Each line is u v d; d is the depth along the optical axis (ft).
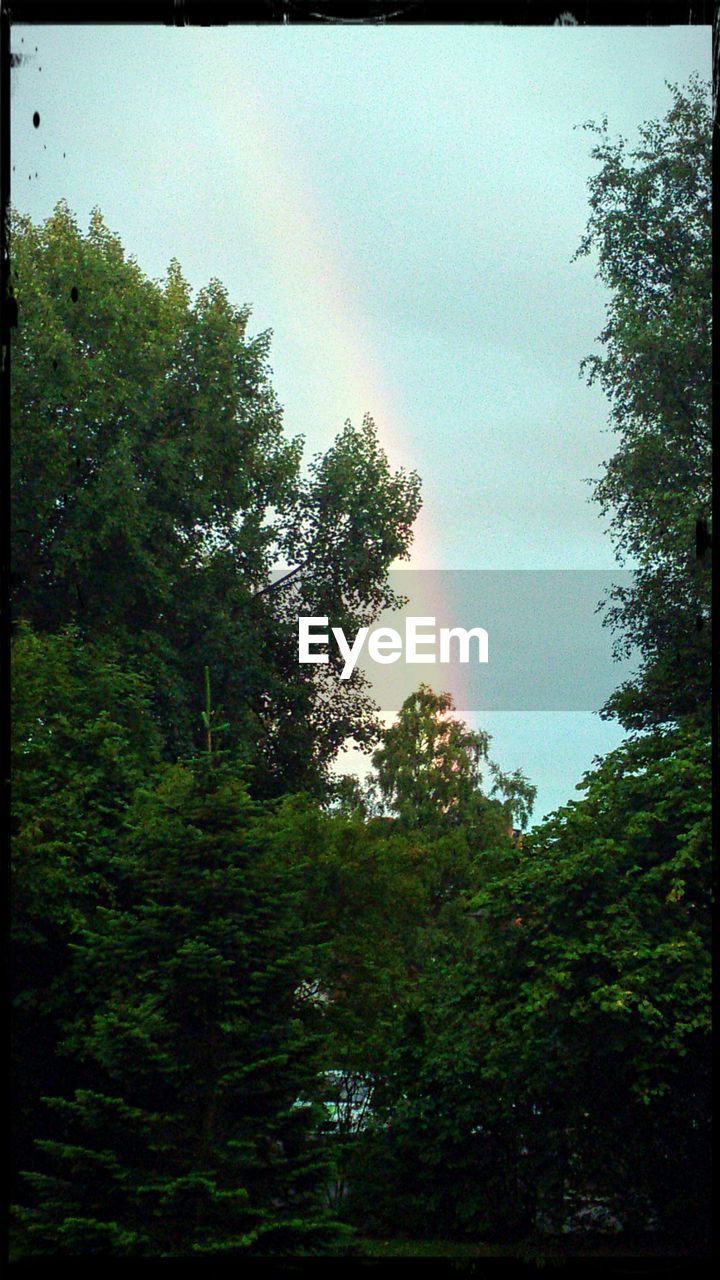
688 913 61.11
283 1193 48.55
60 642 80.48
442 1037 65.16
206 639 109.60
